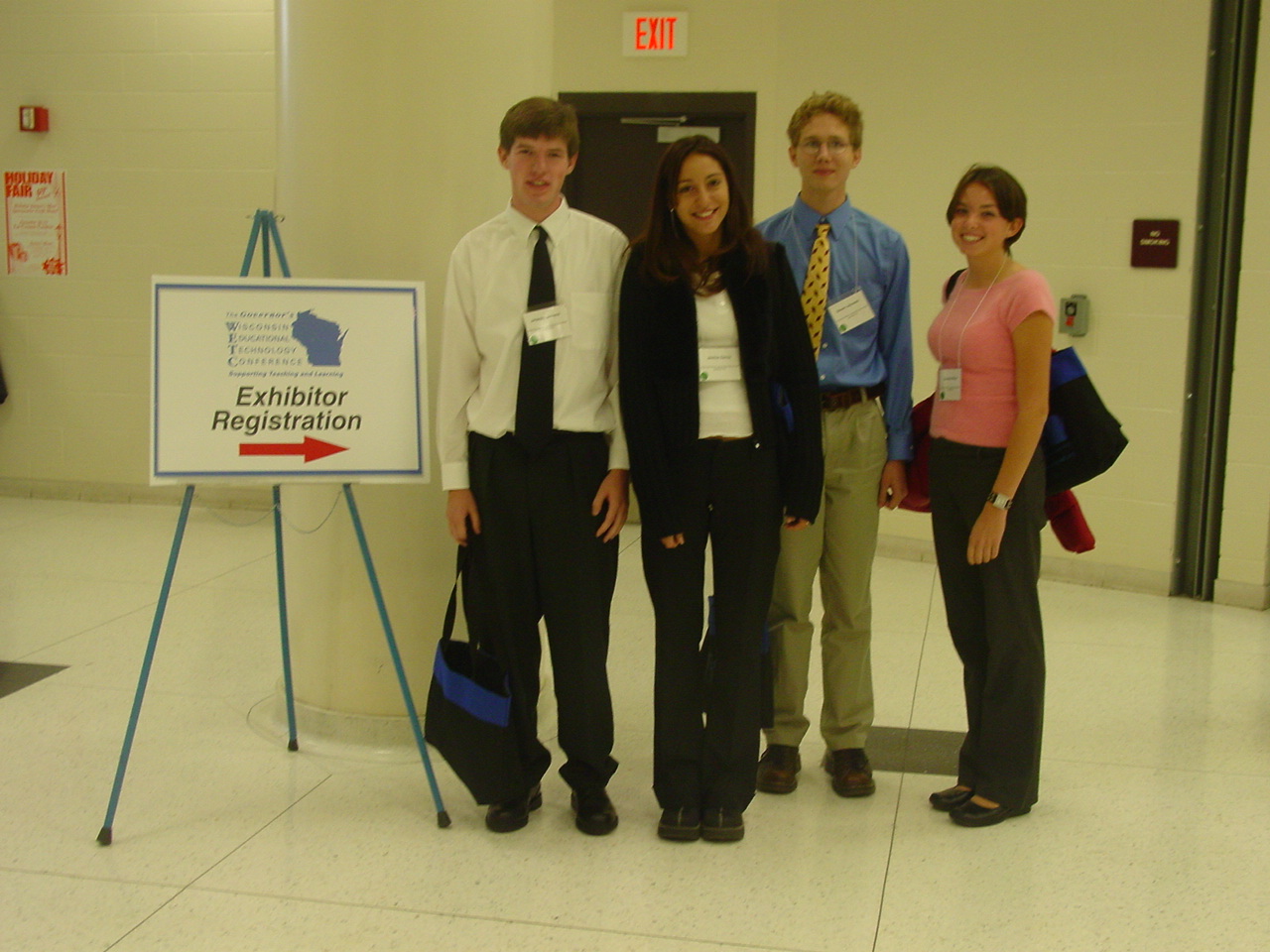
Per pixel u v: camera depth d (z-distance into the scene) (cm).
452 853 262
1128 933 232
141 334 657
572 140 260
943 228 545
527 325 260
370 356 275
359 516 317
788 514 264
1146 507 501
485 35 309
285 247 321
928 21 536
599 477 267
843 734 298
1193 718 355
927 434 293
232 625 436
